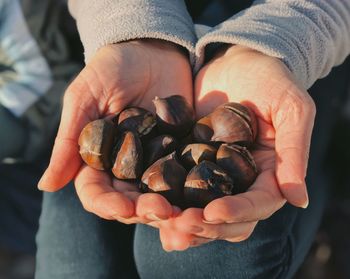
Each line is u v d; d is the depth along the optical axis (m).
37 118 0.62
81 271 0.48
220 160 0.38
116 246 0.49
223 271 0.44
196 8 0.59
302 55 0.45
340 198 0.63
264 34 0.45
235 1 0.60
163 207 0.33
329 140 0.58
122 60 0.44
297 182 0.36
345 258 0.64
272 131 0.41
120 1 0.48
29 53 0.63
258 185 0.36
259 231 0.44
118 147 0.39
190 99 0.47
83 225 0.49
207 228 0.33
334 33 0.47
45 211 0.51
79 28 0.50
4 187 0.67
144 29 0.46
